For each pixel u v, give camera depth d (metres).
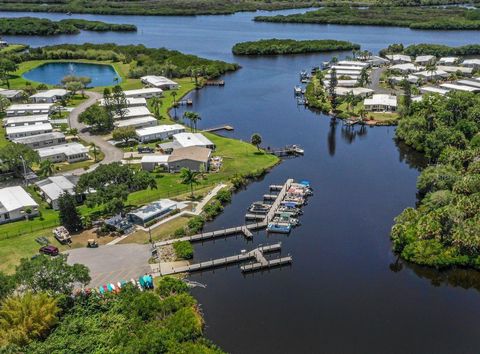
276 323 93.81
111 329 85.56
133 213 128.75
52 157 169.12
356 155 181.00
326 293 103.00
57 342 81.81
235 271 111.25
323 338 90.00
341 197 145.88
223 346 87.62
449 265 110.00
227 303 99.62
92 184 132.12
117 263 109.75
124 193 126.94
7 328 82.50
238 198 146.50
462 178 132.75
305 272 110.44
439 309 98.38
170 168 161.38
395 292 103.50
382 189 151.38
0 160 153.75
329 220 132.50
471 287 105.75
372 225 129.62
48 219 131.25
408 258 112.88
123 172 137.75
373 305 99.38
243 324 93.38
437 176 140.12
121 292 96.12
